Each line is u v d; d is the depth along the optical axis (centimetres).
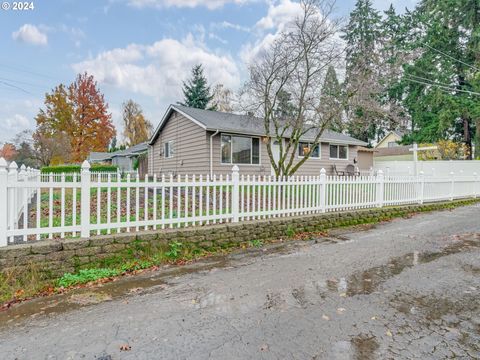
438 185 1159
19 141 3120
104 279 417
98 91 3709
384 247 585
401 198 994
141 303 344
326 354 246
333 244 610
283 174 1130
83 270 426
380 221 866
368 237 670
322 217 736
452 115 2294
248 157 1589
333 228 756
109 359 240
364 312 320
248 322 299
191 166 1603
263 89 1120
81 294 370
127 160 3328
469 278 420
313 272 445
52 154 2780
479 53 2262
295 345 259
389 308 329
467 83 2412
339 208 798
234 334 277
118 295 367
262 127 1565
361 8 2914
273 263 488
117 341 266
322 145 1909
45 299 357
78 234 460
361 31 2806
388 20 2839
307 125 1307
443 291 375
